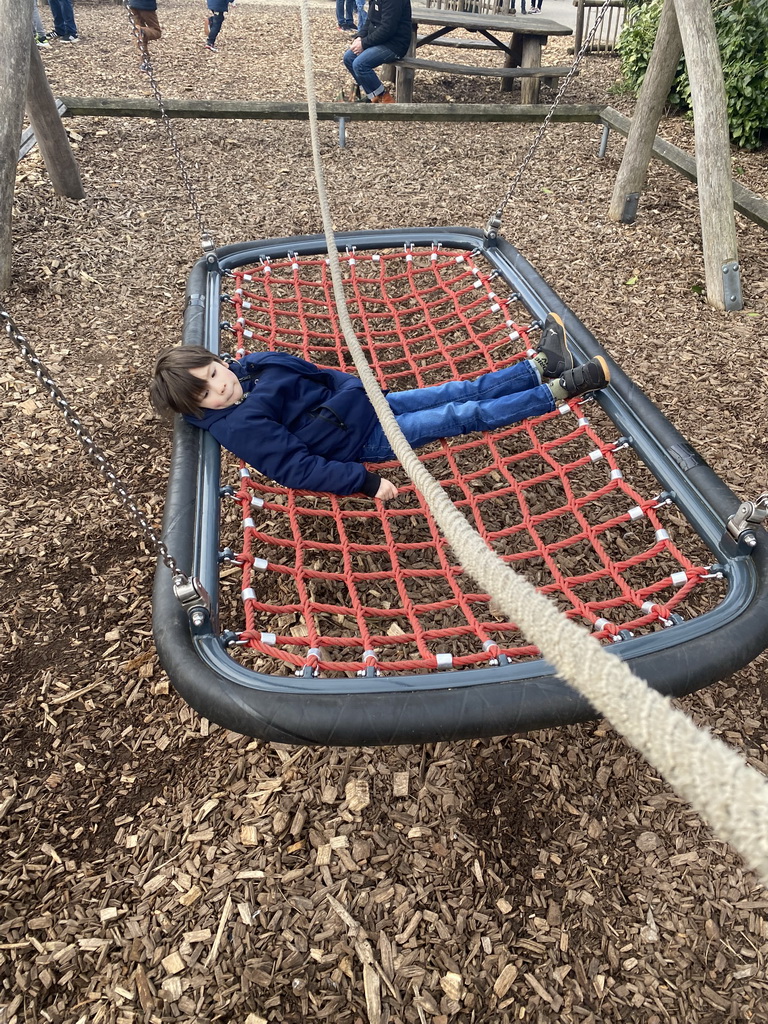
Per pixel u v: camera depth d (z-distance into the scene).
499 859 2.02
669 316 4.35
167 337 4.18
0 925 1.86
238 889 1.93
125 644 2.54
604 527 2.43
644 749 0.70
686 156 5.51
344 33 11.38
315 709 1.70
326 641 1.96
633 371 3.88
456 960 1.83
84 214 5.27
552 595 2.73
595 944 1.86
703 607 2.72
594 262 4.93
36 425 3.50
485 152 6.73
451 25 7.65
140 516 1.72
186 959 1.81
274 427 2.53
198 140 6.66
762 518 2.11
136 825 2.07
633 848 2.04
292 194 5.83
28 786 2.15
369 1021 1.72
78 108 6.21
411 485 2.92
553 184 6.07
